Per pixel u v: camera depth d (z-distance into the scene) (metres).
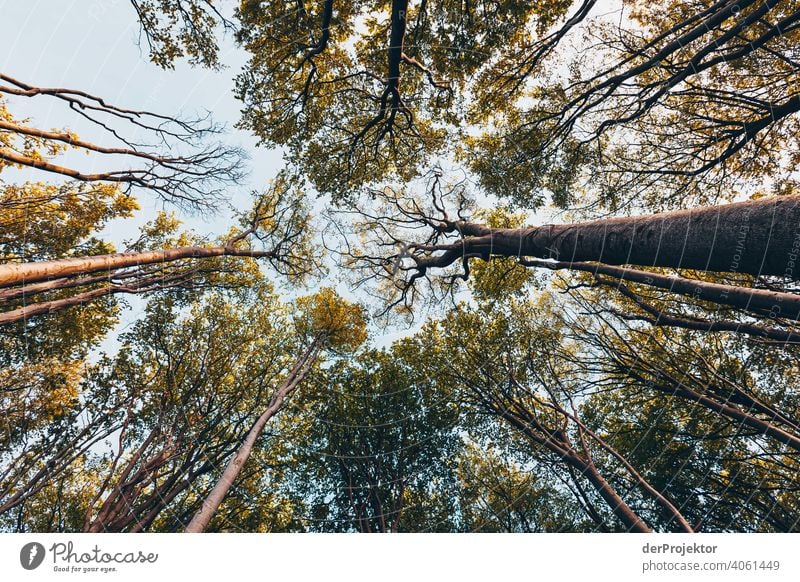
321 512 13.02
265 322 14.63
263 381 13.91
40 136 6.48
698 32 5.68
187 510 11.35
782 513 9.36
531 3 7.58
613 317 10.00
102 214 10.52
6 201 9.23
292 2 7.75
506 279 11.79
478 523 11.50
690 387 8.69
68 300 8.16
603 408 11.79
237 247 12.38
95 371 11.78
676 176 9.16
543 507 11.16
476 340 12.49
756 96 8.10
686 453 10.30
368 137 10.46
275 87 8.83
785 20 5.44
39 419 9.02
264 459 13.20
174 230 12.16
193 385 12.72
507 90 8.79
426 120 10.09
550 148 9.02
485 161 9.80
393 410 13.77
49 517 10.44
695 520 9.84
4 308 9.98
